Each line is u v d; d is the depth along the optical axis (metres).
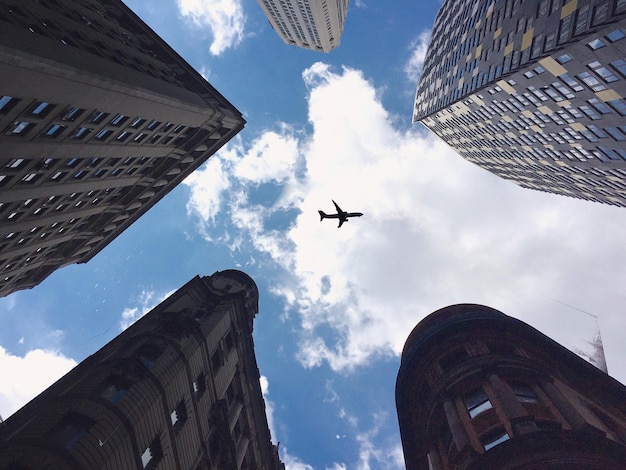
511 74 49.34
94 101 32.81
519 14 46.75
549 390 26.72
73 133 34.56
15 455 20.50
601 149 51.38
